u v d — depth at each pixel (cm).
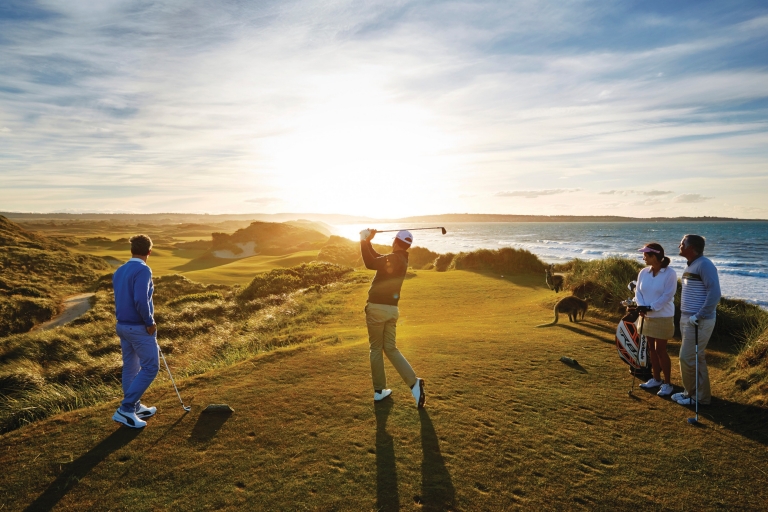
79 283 2923
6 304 1922
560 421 434
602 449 382
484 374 569
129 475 335
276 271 2303
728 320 832
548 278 1272
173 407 456
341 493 314
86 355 1278
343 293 1639
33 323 1878
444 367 596
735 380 527
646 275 523
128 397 402
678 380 561
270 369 580
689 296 469
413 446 377
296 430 404
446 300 1420
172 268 4666
